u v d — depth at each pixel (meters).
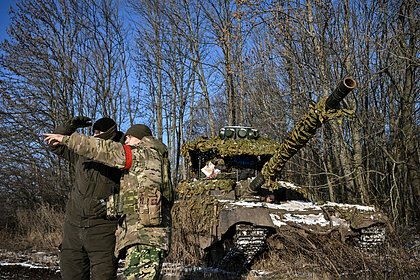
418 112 17.55
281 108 17.28
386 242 10.33
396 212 13.13
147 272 3.65
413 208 17.80
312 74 15.41
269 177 10.45
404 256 8.59
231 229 10.58
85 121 5.02
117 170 4.32
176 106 28.22
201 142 12.49
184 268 10.32
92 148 3.86
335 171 19.00
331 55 15.96
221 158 12.13
